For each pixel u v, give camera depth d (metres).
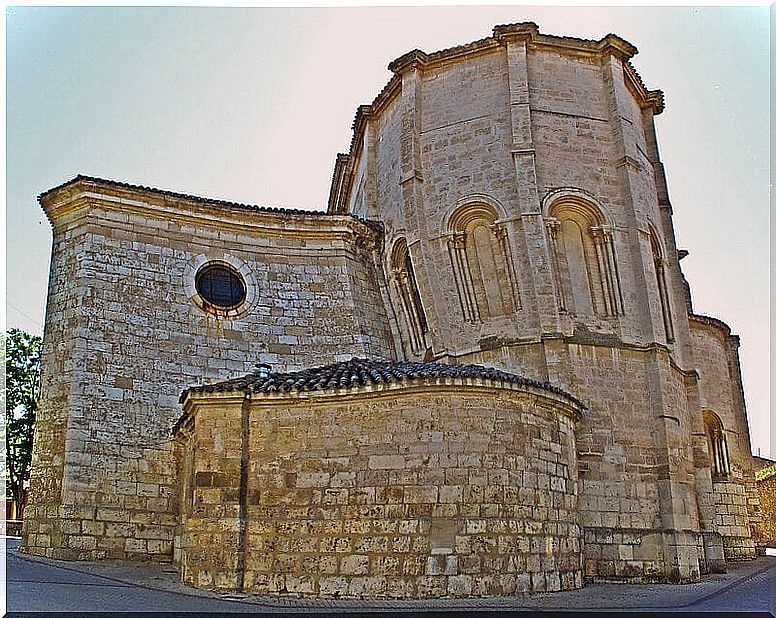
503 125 28.33
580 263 27.81
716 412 36.84
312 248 29.94
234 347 27.47
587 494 24.44
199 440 18.59
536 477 18.98
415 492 17.64
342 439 18.23
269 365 25.06
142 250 27.19
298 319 28.69
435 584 17.00
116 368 25.39
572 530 20.03
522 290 26.73
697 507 28.41
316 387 18.50
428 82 30.30
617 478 24.94
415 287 29.42
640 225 28.02
